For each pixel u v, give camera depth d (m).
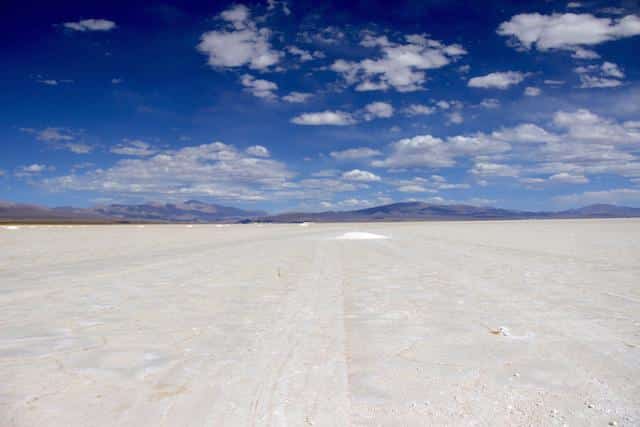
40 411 4.98
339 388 5.55
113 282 14.01
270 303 10.60
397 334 7.87
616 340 7.39
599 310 9.53
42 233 58.69
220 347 7.21
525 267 16.83
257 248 29.00
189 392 5.46
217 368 6.27
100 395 5.39
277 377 5.92
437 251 24.56
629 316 8.98
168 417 4.82
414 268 16.83
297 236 48.16
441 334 7.84
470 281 13.51
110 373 6.10
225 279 14.58
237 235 53.81
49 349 7.16
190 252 25.91
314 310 9.81
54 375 6.05
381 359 6.59
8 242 37.28
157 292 12.16
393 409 4.97
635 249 24.75
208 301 10.88
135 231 71.06
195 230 79.75
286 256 22.75
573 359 6.51
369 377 5.90
